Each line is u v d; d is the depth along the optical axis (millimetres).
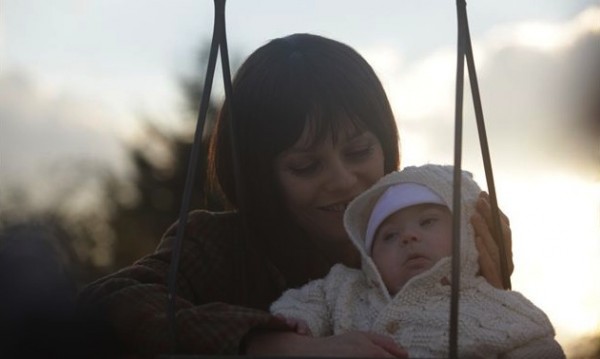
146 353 2660
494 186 2738
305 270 3219
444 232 2895
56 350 2230
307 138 3092
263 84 3203
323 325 2922
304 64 3166
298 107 3104
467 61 2609
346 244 3213
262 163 3195
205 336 2557
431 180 2914
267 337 2559
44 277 2244
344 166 3109
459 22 2395
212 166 3479
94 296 2793
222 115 3379
